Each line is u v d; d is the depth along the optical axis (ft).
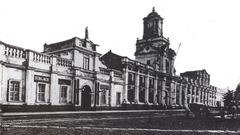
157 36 175.73
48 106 89.86
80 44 108.68
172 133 48.19
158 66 169.58
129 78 140.46
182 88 204.74
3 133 43.78
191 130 53.01
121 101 132.57
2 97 74.64
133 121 72.90
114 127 55.42
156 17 178.70
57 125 55.57
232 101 107.24
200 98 239.91
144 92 152.97
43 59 89.81
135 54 181.47
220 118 97.66
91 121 68.33
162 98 168.96
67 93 99.40
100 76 117.19
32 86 84.53
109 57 143.54
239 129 58.29
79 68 104.12
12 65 77.82
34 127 49.70
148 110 142.00
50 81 91.81
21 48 81.82
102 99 119.44
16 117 64.28
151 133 47.62
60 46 110.42
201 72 250.37
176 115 113.60
